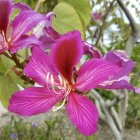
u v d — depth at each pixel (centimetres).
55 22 32
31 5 36
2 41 24
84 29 32
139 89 24
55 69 23
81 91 23
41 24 24
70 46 23
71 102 22
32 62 23
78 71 23
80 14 34
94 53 25
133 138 154
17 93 22
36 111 22
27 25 24
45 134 134
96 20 89
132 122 166
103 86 23
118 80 23
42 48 23
